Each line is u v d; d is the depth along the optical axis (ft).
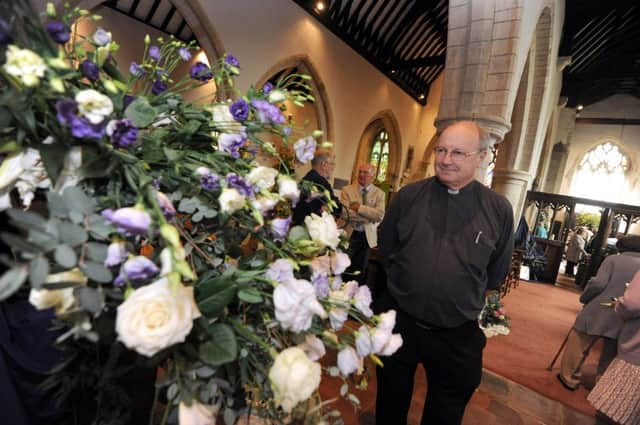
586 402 8.76
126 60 26.73
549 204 28.04
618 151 53.06
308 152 2.18
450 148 4.52
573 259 30.58
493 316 13.47
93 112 1.49
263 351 2.08
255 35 22.88
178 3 19.36
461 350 4.76
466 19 12.17
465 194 4.77
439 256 4.67
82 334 1.49
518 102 19.15
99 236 1.51
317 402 2.09
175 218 1.94
